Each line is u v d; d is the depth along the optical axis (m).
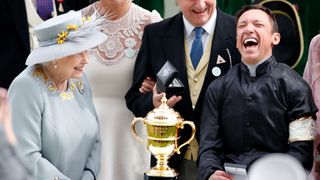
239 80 4.46
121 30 5.37
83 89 4.64
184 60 4.88
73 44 4.38
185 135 4.80
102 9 5.37
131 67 5.33
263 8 4.50
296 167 3.30
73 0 6.63
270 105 4.32
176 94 4.66
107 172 5.25
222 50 4.85
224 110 4.45
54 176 4.19
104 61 5.34
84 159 4.48
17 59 6.24
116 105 5.33
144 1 7.12
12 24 6.24
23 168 2.45
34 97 4.29
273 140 4.31
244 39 4.43
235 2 6.57
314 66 4.91
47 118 4.32
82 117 4.50
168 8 7.53
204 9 4.82
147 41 5.08
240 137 4.36
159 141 4.16
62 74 4.39
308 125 4.27
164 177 4.11
